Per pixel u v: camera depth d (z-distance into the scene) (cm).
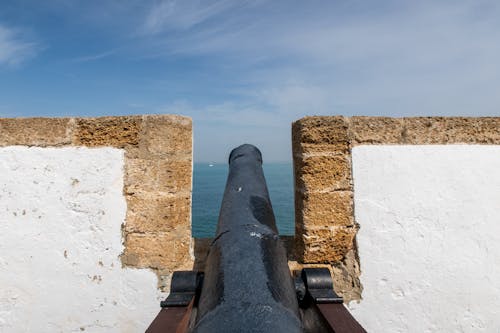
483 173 258
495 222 255
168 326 148
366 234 253
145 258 253
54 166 258
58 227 254
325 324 154
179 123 262
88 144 259
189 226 262
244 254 141
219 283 126
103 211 256
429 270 251
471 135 260
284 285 131
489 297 251
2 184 256
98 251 254
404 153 257
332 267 252
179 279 180
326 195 253
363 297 249
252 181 220
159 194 256
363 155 256
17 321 251
